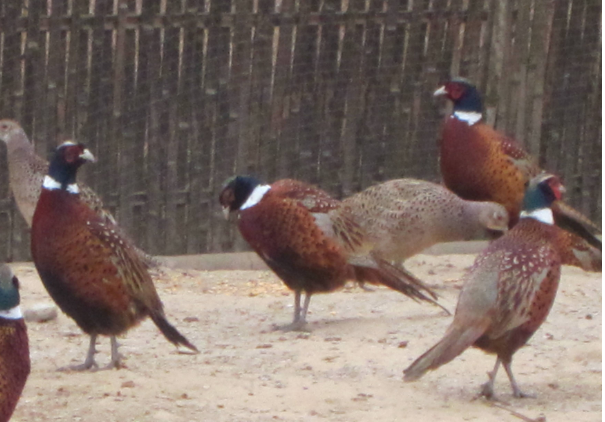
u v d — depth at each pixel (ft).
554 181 30.37
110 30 46.55
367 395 30.45
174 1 46.91
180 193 48.75
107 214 44.47
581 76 54.34
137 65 47.14
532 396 30.71
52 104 46.62
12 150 45.27
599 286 45.39
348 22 49.39
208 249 49.73
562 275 48.06
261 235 38.47
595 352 35.12
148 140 47.91
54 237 31.42
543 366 33.88
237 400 29.66
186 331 38.52
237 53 48.08
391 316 40.65
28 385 30.55
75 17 46.06
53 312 39.70
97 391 30.07
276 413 28.55
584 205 55.67
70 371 32.58
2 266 25.29
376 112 50.90
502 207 45.27
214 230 49.60
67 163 31.35
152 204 48.39
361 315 41.01
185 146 48.39
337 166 50.67
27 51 45.93
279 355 34.81
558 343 36.60
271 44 48.47
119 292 31.96
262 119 49.01
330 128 50.24
